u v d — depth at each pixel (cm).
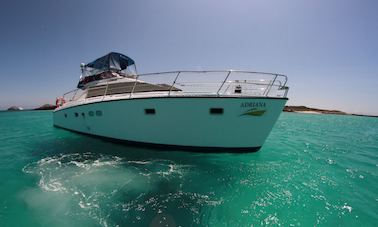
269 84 763
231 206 461
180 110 753
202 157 781
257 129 771
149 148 848
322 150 1091
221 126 754
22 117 3466
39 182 570
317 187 571
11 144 1052
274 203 478
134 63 1265
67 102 1278
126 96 851
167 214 428
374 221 421
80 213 425
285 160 821
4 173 635
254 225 398
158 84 909
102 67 1188
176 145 807
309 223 408
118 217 414
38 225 386
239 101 723
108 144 945
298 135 1703
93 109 962
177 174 632
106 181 579
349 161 870
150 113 796
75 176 612
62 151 875
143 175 622
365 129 2720
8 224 388
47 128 1692
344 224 409
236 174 643
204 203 472
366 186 591
